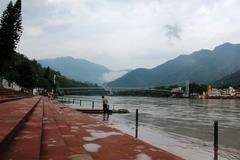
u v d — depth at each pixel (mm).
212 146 17641
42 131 10070
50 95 86250
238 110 76375
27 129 9391
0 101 20266
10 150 6395
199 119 42156
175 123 34250
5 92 40531
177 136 21953
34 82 134125
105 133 10672
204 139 20875
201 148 16781
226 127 31266
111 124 28375
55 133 9734
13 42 71438
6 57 72812
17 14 71312
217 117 47656
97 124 13773
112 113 48125
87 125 13273
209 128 29391
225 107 98688
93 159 6492
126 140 9148
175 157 6883
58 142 8094
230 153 15719
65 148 7387
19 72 120750
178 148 16531
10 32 70500
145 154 7156
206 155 14820
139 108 75562
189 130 26922
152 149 7758
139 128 26250
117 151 7473
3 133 6938
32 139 7668
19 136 8062
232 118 45688
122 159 6645
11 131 7438
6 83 79875
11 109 15086
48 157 6457
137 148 7883
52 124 12336
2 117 10703
